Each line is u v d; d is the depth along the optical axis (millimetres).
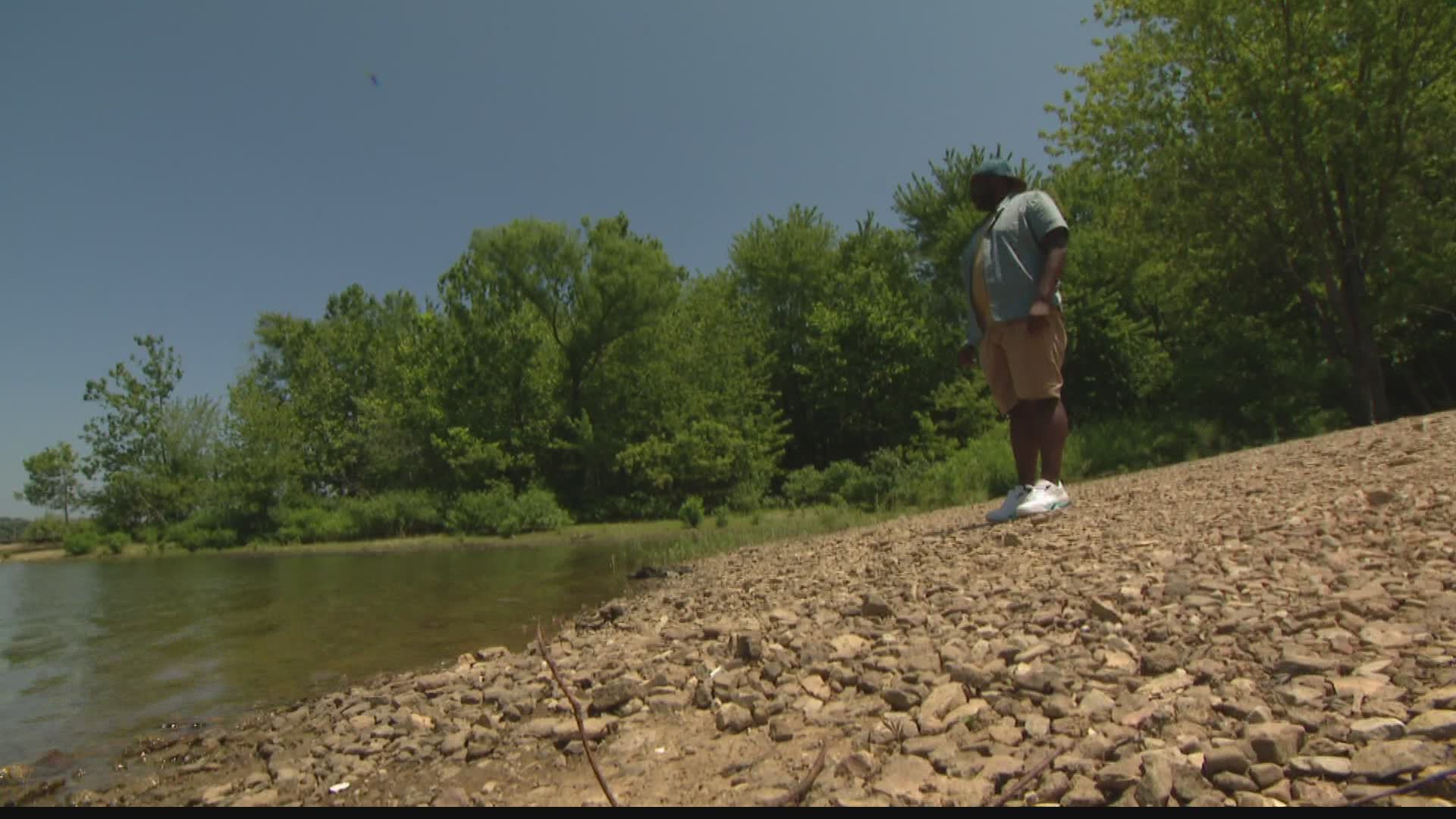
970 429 31453
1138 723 2758
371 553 24266
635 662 4629
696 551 15070
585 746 2652
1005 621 4145
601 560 16047
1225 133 21141
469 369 36781
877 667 3740
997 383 6965
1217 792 2299
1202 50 21562
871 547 7883
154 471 39406
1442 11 19328
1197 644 3375
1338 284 23750
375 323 57062
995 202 6863
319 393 44469
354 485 39719
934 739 2938
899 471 24484
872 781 2699
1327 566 4051
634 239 39125
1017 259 6449
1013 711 3039
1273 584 3898
